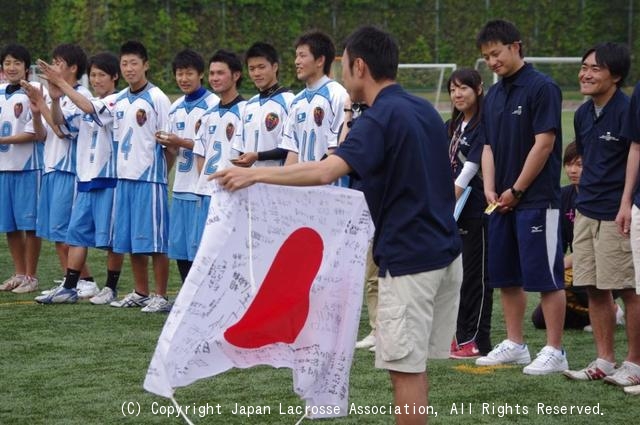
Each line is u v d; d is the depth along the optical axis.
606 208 6.68
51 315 9.07
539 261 6.96
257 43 8.78
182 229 9.13
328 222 4.93
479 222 7.58
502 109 7.13
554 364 7.07
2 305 9.55
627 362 6.76
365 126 4.85
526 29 37.56
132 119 9.27
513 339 7.39
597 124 6.79
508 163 7.11
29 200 10.19
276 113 8.67
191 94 9.29
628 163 6.50
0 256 12.35
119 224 9.34
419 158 4.91
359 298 5.00
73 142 9.85
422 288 4.95
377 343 5.06
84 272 10.01
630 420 6.00
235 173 4.71
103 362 7.36
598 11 38.00
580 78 6.89
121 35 33.59
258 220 4.84
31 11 33.62
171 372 4.77
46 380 6.88
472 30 36.88
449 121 8.02
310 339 5.00
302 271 4.94
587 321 8.56
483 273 7.59
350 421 5.97
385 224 4.99
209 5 34.62
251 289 4.87
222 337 4.85
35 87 9.80
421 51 36.56
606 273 6.67
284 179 4.73
